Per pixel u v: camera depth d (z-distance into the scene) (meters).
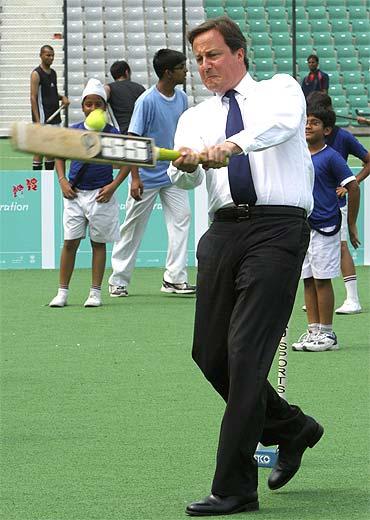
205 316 10.21
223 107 10.26
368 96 60.94
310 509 10.03
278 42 62.62
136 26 61.84
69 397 14.88
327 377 16.11
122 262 24.30
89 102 21.12
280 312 9.88
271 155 9.99
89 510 10.03
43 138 7.91
